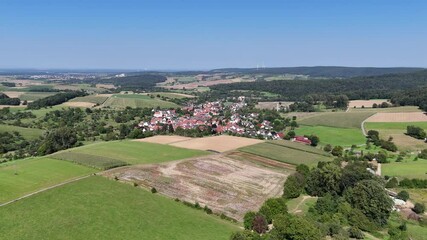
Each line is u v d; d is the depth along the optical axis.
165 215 82.81
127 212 81.25
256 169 126.19
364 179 104.31
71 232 70.06
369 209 88.75
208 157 134.25
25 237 67.19
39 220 73.69
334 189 107.19
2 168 109.38
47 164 113.38
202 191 101.62
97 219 76.06
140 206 85.69
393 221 92.25
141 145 150.00
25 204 80.38
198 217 84.56
